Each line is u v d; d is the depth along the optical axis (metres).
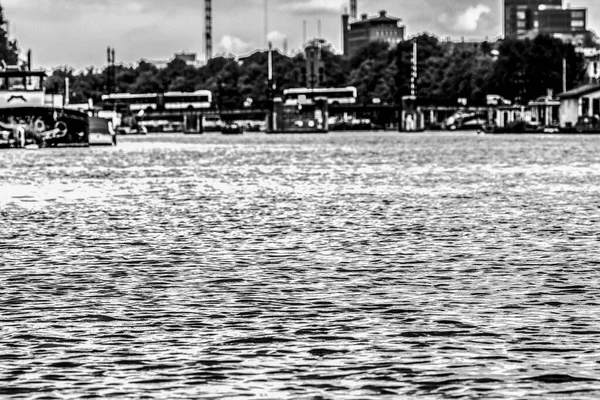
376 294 43.81
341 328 37.53
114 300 42.81
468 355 33.72
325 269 50.50
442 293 43.91
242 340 35.91
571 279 47.06
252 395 29.84
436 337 36.09
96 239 62.59
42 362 33.31
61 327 37.97
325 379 31.30
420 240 61.38
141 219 74.25
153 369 32.47
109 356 34.00
